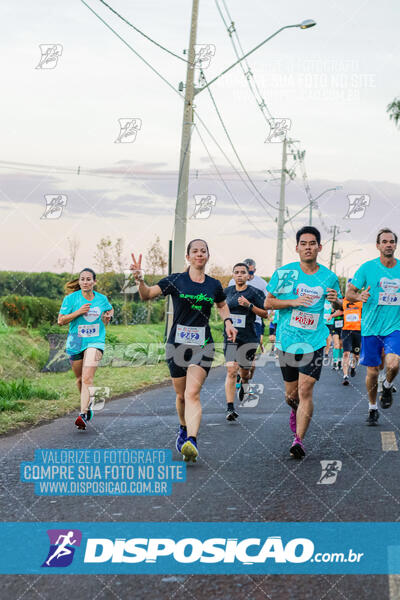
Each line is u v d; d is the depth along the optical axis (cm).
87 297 773
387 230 732
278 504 445
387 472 521
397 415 816
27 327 1748
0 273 2092
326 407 895
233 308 817
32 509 448
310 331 600
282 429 732
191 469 549
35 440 684
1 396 938
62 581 334
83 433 723
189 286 583
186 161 1531
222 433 712
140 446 647
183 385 595
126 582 331
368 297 716
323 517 416
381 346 733
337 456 585
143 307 2619
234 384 796
